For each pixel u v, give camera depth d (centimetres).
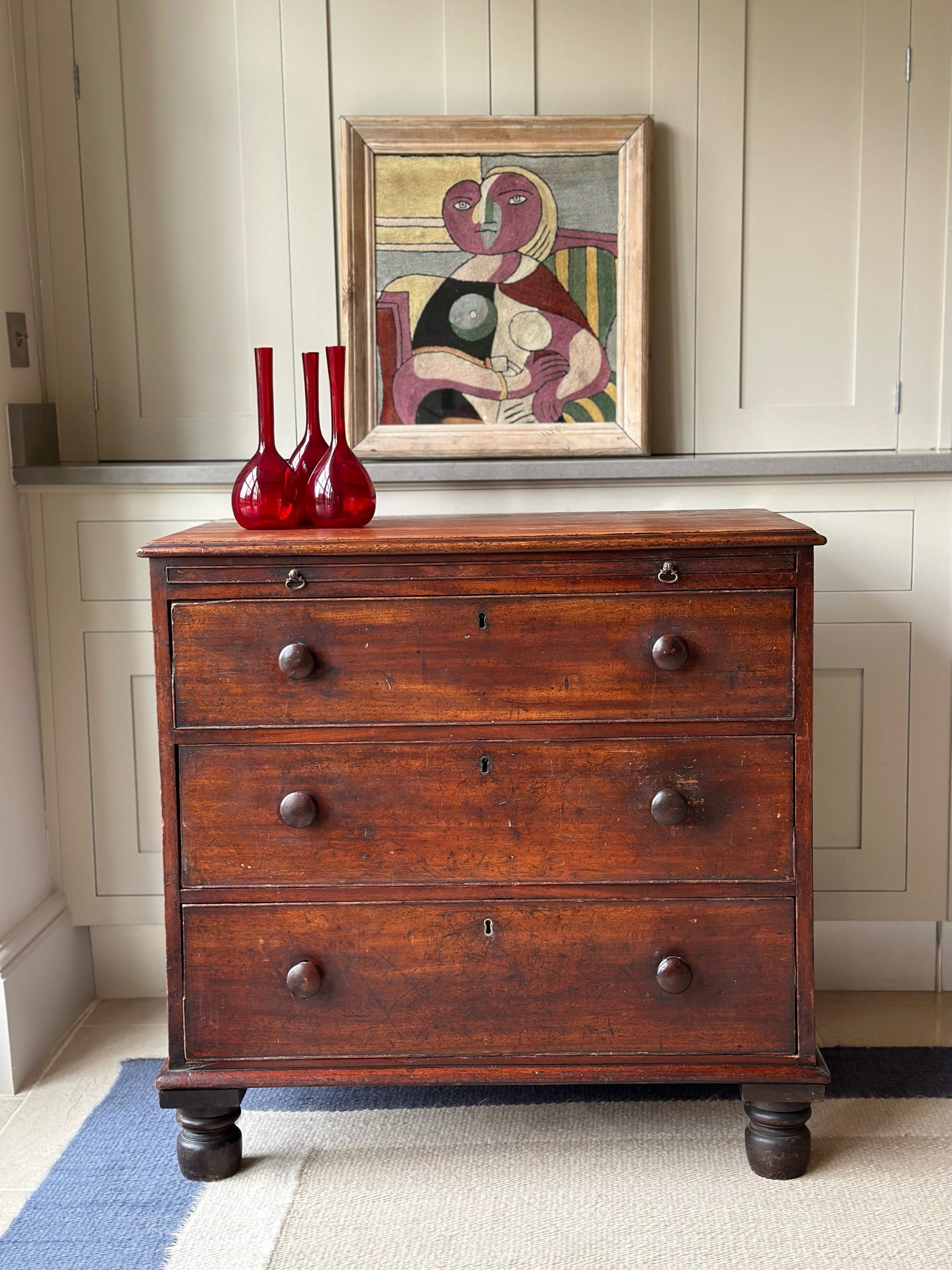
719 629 181
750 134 241
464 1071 187
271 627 183
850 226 244
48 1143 203
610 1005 188
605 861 186
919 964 252
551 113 242
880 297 245
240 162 244
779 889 185
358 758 185
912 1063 222
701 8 237
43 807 247
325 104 242
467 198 241
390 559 181
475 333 244
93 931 257
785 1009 187
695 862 185
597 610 181
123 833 249
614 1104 213
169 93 242
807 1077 185
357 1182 190
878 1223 177
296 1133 206
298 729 185
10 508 235
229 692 184
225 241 246
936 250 243
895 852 246
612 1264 168
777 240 244
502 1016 188
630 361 242
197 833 187
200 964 189
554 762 184
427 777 185
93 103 242
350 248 242
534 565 180
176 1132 207
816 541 177
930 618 239
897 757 244
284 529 198
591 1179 190
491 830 185
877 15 237
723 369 248
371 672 183
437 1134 204
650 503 238
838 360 247
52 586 243
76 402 251
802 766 183
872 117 240
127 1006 255
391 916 187
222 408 251
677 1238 174
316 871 187
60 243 246
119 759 247
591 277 242
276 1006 189
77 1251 174
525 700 183
